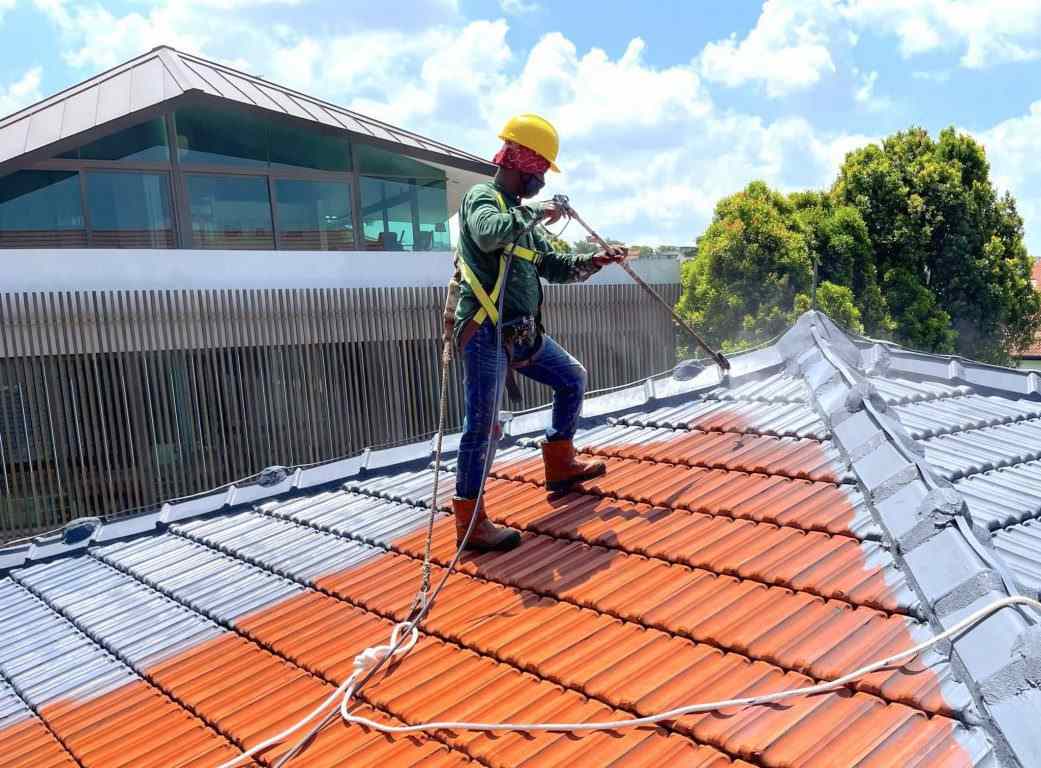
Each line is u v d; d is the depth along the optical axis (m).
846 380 4.66
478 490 4.20
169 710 3.76
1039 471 4.32
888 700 2.57
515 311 4.11
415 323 15.26
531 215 4.05
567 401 4.54
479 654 3.45
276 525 5.70
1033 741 2.18
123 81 17.09
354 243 17.84
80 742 3.66
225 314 13.73
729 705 2.68
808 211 21.17
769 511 3.83
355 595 4.27
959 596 2.74
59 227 15.27
